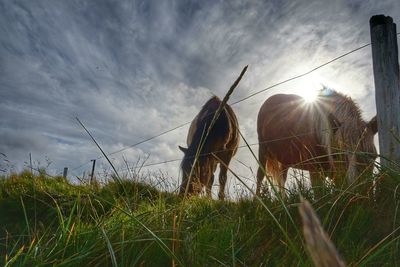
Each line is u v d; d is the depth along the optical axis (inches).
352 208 84.3
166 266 68.4
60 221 77.4
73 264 60.0
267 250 76.5
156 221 82.9
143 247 69.6
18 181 193.5
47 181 184.1
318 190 99.6
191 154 231.5
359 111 167.2
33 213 136.9
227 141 249.3
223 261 70.6
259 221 89.5
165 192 136.1
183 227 85.0
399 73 131.7
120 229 73.4
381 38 132.0
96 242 65.2
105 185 129.9
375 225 81.6
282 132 233.1
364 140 152.3
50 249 65.3
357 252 68.5
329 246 5.7
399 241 70.0
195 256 65.8
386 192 90.2
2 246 82.9
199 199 139.1
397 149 122.3
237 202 116.0
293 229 84.0
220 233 83.4
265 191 107.0
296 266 64.5
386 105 128.7
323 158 174.2
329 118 168.9
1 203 152.9
